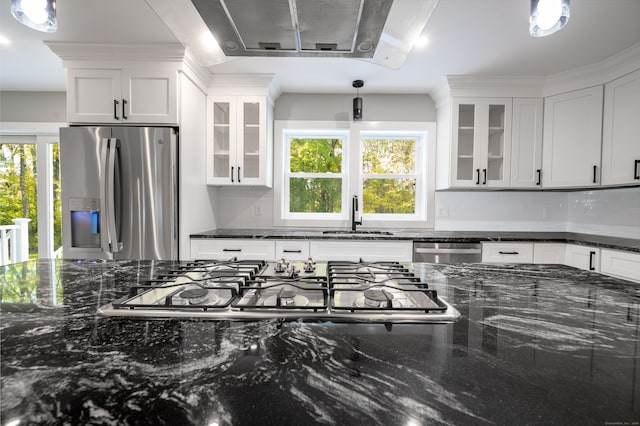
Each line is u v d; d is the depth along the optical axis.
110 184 2.16
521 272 1.22
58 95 3.22
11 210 3.43
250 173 2.91
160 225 2.27
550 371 0.49
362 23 0.95
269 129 3.01
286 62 2.51
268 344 0.57
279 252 2.60
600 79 2.48
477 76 2.71
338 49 1.13
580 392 0.43
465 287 1.00
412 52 2.31
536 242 2.60
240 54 1.17
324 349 0.55
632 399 0.42
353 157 3.22
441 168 3.04
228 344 0.56
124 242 2.25
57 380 0.45
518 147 2.77
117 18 1.94
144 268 1.24
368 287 0.89
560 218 3.12
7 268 1.24
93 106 2.30
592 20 1.90
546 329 0.65
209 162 2.82
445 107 2.93
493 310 0.77
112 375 0.46
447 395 0.42
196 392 0.42
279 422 0.37
